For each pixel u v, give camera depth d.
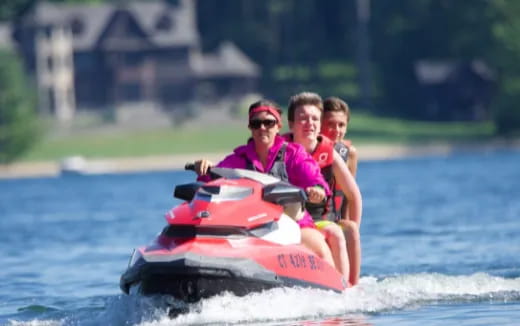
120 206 100.62
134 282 28.78
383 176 151.50
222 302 27.89
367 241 55.50
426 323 27.95
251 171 30.64
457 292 33.69
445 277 36.56
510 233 56.97
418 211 76.75
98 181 187.38
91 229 72.38
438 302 31.89
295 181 31.72
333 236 31.88
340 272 31.81
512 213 71.62
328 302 29.75
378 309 30.50
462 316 29.06
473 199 88.75
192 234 28.75
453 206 80.88
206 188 29.75
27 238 67.69
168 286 27.86
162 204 99.94
